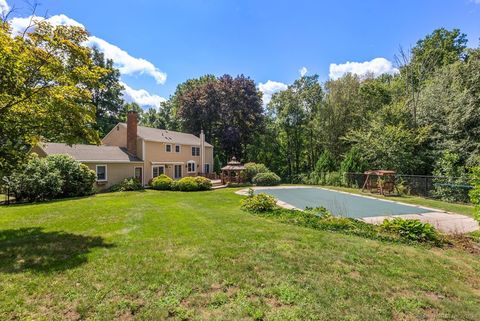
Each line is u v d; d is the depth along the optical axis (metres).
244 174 23.73
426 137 15.84
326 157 23.83
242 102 32.34
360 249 5.32
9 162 7.23
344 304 3.32
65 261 4.57
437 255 5.20
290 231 6.60
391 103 20.55
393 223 6.75
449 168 13.30
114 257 4.76
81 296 3.43
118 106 35.09
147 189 19.95
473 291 3.81
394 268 4.45
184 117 34.09
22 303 3.27
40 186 13.41
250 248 5.25
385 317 3.09
